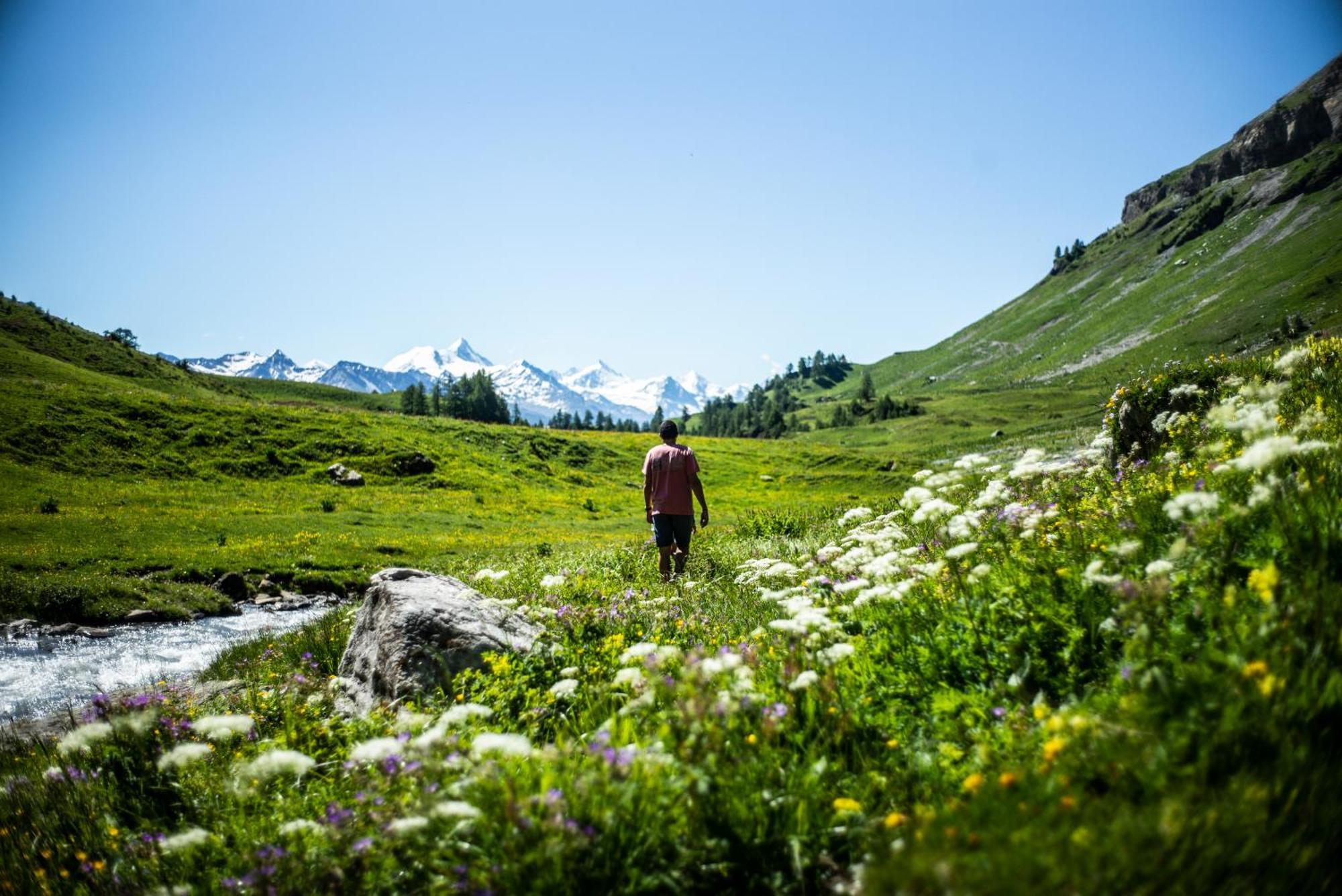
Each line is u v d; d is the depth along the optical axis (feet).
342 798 13.94
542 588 31.76
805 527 61.05
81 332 536.42
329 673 31.32
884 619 17.07
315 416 196.44
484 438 219.20
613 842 10.24
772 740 12.30
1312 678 9.30
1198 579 12.76
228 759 17.69
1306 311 619.26
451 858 10.62
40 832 15.72
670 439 40.75
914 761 11.94
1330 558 11.59
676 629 23.67
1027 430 530.27
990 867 7.93
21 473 130.31
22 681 49.11
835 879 10.15
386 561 96.89
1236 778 8.50
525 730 16.06
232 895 11.46
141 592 73.15
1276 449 12.64
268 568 87.92
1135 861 7.71
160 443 161.79
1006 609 14.65
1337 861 7.71
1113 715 10.50
